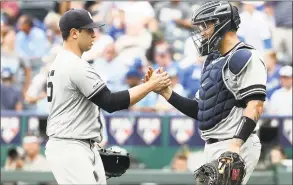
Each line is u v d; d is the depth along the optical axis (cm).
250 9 4712
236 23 2164
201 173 2050
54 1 4947
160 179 3544
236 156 2005
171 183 3544
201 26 2169
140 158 3925
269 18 4759
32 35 4772
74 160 2078
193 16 2181
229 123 2136
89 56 4581
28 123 3969
